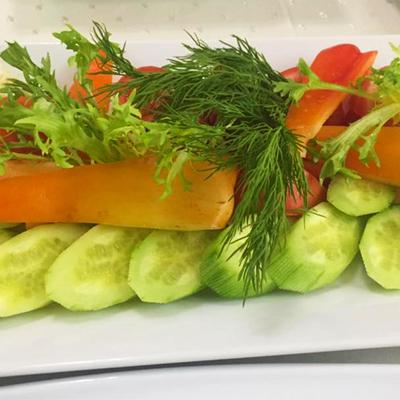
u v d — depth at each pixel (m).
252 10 0.49
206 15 0.48
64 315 0.28
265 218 0.26
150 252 0.28
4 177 0.29
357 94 0.31
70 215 0.29
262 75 0.31
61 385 0.25
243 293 0.28
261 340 0.27
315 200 0.31
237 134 0.28
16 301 0.27
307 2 0.50
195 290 0.29
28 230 0.29
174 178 0.27
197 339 0.27
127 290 0.28
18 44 0.33
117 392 0.26
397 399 0.26
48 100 0.29
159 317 0.28
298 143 0.29
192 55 0.33
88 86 0.31
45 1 0.47
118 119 0.27
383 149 0.30
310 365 0.27
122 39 0.45
